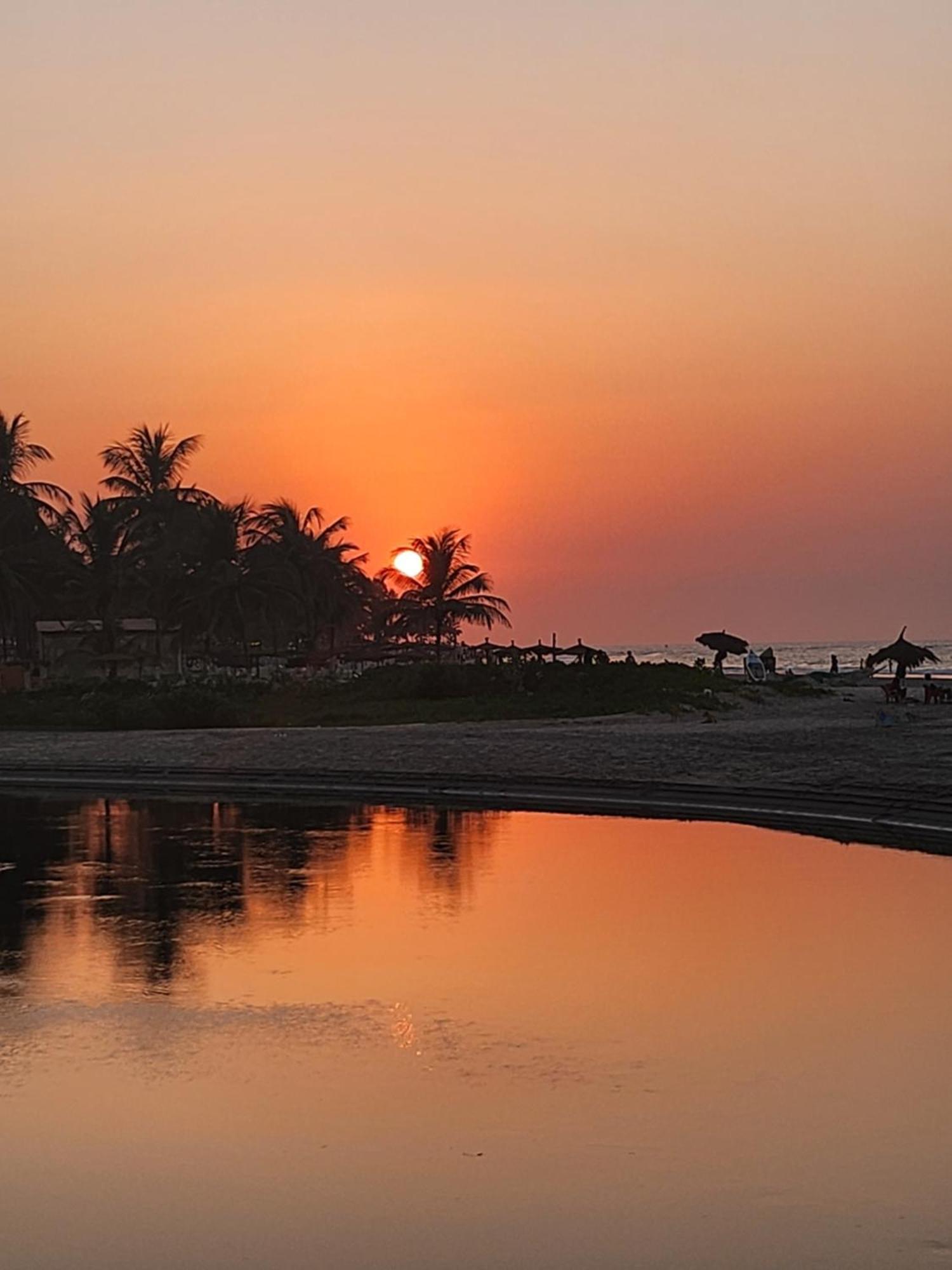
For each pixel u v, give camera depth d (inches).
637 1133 485.1
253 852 1161.4
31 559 3184.1
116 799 1631.4
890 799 1277.1
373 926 845.2
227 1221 418.9
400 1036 608.1
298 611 3494.1
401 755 1775.3
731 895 930.7
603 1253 394.0
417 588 3550.7
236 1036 608.1
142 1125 497.4
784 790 1381.6
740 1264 386.3
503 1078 547.8
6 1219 422.6
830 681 3587.6
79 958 762.2
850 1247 395.2
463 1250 397.7
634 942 796.0
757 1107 512.4
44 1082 546.0
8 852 1176.2
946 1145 473.1
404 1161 461.4
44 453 3469.5
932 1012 645.3
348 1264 391.9
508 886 976.9
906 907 889.5
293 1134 486.9
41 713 2568.9
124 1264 393.1
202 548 3319.4
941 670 5782.5
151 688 2755.9
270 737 2022.6
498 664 2797.7
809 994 676.7
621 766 1584.6
